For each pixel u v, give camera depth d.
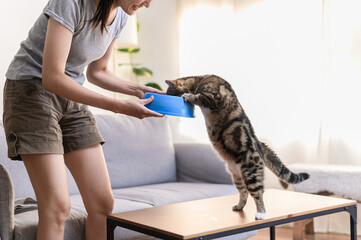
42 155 1.70
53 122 1.75
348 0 3.57
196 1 4.36
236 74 4.12
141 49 4.41
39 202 1.71
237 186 1.91
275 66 3.91
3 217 1.82
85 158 1.93
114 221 1.81
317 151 3.70
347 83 3.59
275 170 1.92
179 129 4.47
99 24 1.76
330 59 3.65
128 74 4.40
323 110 3.66
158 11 4.47
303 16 3.78
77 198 2.54
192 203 2.07
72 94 1.59
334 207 2.00
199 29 4.34
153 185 3.05
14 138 1.69
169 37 4.53
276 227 3.77
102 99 1.63
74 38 1.73
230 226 1.63
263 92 3.97
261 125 3.98
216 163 3.12
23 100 1.72
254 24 4.02
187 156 3.28
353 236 2.09
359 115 3.55
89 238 1.99
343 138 3.61
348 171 3.08
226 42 4.19
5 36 2.97
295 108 3.82
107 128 2.97
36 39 1.74
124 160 3.00
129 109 1.66
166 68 4.53
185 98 1.81
